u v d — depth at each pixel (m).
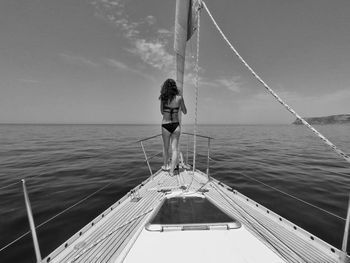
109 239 2.15
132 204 3.07
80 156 13.88
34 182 7.57
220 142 24.36
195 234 1.81
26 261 3.24
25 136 38.78
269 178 7.95
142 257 1.57
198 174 4.62
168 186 3.83
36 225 4.36
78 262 1.81
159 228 1.86
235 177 8.10
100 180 7.79
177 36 4.82
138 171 9.35
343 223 4.36
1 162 11.79
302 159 12.38
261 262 1.53
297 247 1.97
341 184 7.16
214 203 2.34
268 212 2.74
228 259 1.54
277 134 43.53
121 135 40.56
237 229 1.89
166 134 4.20
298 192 6.36
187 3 4.71
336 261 1.78
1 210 5.14
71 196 6.08
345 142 21.44
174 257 1.57
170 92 3.95
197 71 4.31
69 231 4.11
